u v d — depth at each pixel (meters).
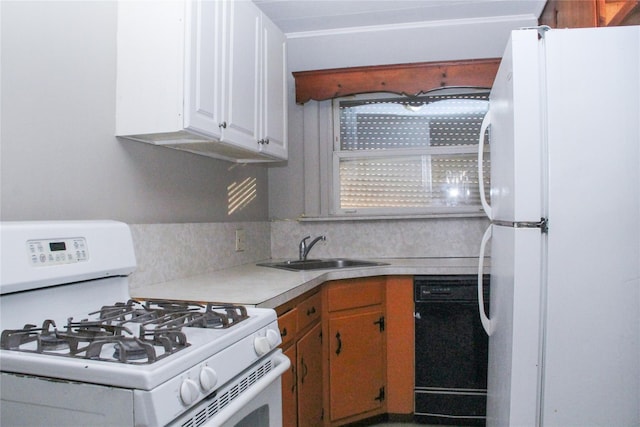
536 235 1.34
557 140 1.33
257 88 2.08
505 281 1.50
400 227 2.97
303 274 2.08
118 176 1.66
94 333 0.95
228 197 2.52
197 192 2.20
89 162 1.53
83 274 1.22
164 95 1.58
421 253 2.95
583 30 1.33
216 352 0.94
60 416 0.81
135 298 1.47
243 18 1.95
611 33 1.32
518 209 1.35
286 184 3.09
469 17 2.89
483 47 2.93
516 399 1.37
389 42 3.01
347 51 3.05
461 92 2.94
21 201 1.30
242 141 1.94
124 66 1.64
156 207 1.88
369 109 3.08
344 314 2.27
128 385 0.76
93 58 1.55
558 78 1.33
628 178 1.31
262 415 1.18
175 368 0.81
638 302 1.30
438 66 2.83
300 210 3.08
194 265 2.08
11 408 0.85
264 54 2.16
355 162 3.08
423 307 2.39
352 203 3.08
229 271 2.24
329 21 2.92
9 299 1.05
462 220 2.92
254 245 2.79
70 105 1.46
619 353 1.32
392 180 3.04
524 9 2.79
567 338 1.34
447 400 2.37
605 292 1.32
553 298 1.34
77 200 1.48
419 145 3.01
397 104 3.04
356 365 2.30
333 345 2.21
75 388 0.79
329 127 3.06
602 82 1.32
